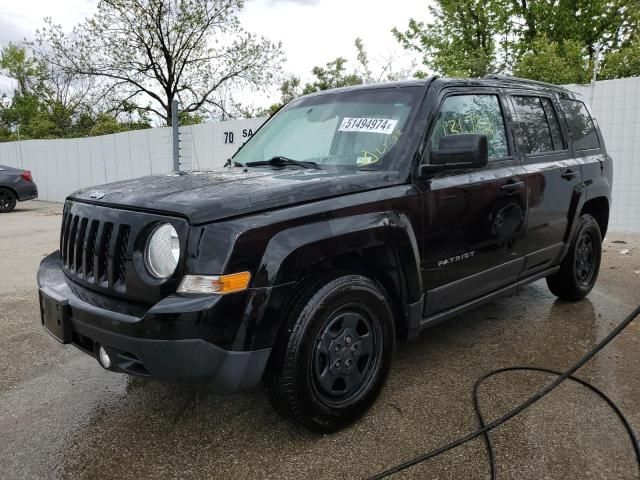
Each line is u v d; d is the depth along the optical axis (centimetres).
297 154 362
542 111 443
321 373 271
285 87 2820
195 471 254
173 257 241
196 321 229
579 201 454
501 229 368
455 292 343
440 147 301
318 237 258
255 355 243
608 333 423
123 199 271
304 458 262
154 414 309
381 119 338
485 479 241
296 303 260
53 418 306
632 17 2059
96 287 270
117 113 2800
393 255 294
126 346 241
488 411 301
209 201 247
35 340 432
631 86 823
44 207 1583
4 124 4003
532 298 524
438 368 362
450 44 2286
